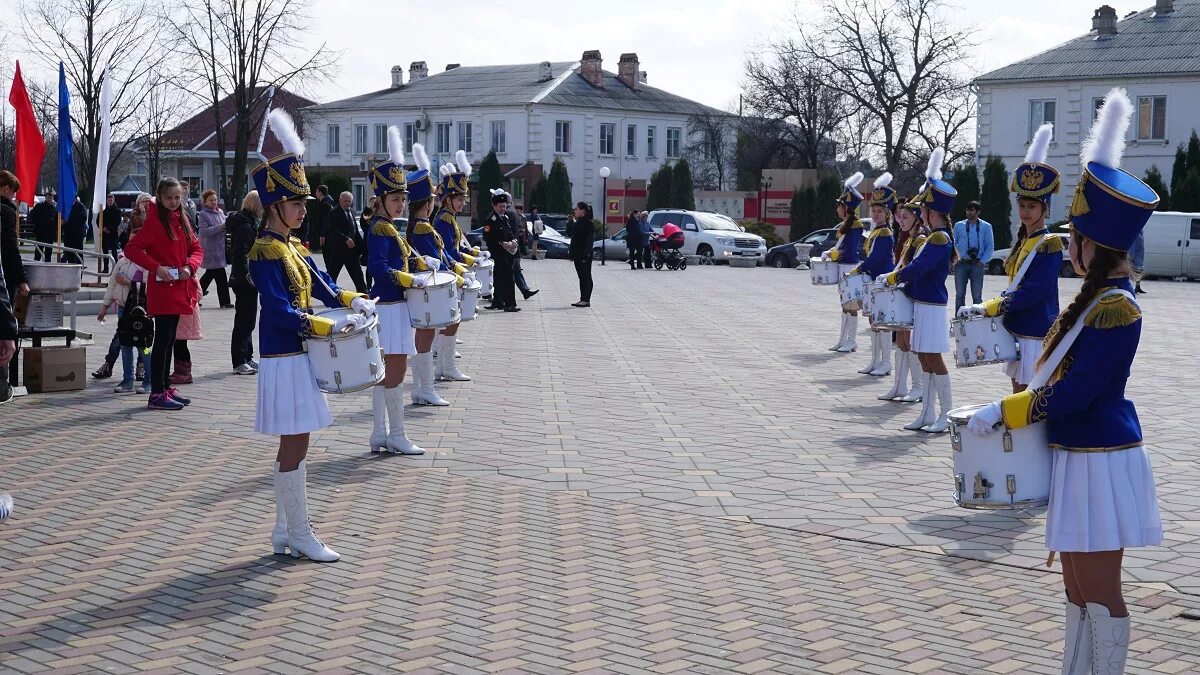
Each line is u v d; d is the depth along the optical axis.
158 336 11.96
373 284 10.09
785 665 5.50
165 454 9.91
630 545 7.43
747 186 75.81
